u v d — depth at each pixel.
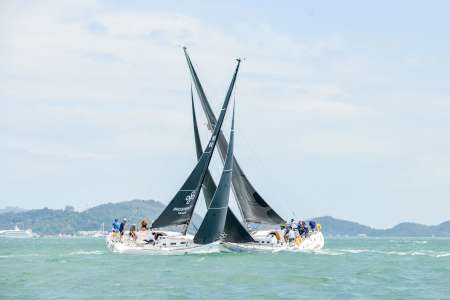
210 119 59.91
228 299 31.23
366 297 32.06
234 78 56.00
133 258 53.81
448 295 32.75
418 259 59.19
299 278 39.50
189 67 60.47
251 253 57.41
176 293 33.09
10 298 31.50
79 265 49.12
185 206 56.19
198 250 55.66
